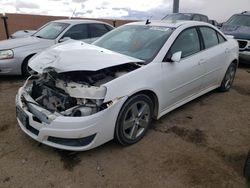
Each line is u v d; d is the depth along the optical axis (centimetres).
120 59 341
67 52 346
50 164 318
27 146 352
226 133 406
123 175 302
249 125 436
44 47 661
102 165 318
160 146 361
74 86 315
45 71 328
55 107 326
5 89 577
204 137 391
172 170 313
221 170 316
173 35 413
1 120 422
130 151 347
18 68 633
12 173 301
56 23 762
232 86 641
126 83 329
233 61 574
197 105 509
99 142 318
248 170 292
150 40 414
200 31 475
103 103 308
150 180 296
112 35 463
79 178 296
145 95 358
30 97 349
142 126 371
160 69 376
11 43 649
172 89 404
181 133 398
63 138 304
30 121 323
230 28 933
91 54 342
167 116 454
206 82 493
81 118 298
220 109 495
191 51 444
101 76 333
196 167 320
